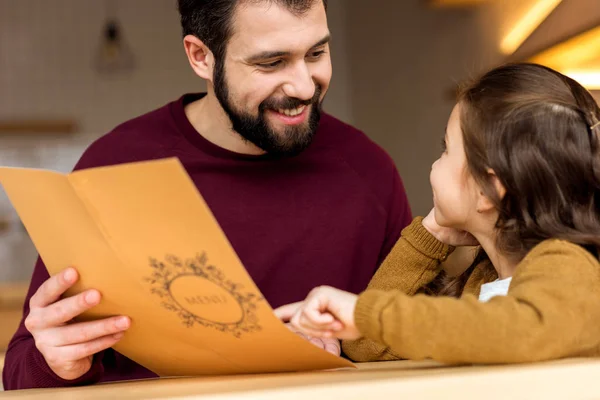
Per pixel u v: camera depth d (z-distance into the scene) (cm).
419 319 81
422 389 69
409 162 562
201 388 79
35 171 84
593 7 277
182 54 698
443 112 492
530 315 82
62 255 94
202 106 149
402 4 549
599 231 97
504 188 101
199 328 89
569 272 87
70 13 687
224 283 79
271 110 130
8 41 677
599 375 73
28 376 112
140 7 696
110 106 685
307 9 122
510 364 82
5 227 634
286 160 148
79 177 79
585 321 85
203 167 145
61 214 87
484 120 103
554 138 99
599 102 255
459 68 455
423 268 131
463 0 420
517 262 103
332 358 87
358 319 84
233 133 143
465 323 80
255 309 81
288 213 145
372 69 629
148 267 84
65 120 669
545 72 106
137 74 690
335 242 147
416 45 532
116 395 80
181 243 78
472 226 111
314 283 145
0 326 356
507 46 380
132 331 99
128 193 77
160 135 148
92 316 100
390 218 154
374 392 69
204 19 130
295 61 125
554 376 72
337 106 693
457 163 108
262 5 121
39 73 679
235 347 91
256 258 143
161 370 108
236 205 144
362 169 153
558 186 98
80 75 683
